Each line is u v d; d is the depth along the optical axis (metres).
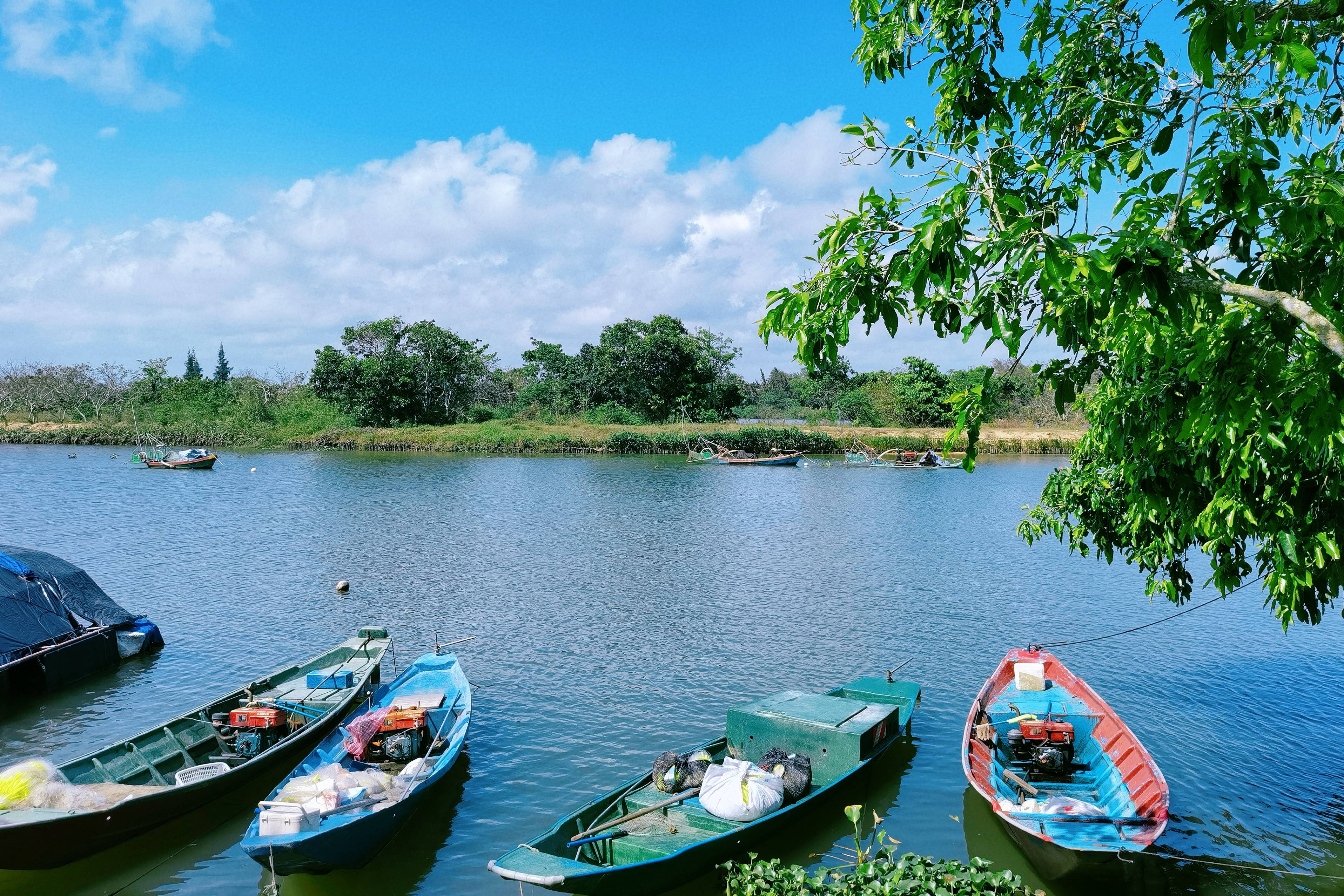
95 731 15.00
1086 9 7.54
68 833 10.12
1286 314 5.21
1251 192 4.90
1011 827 10.25
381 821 10.49
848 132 6.36
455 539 32.56
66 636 17.52
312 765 11.93
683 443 74.81
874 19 8.15
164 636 20.22
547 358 101.94
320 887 10.44
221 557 29.08
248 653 19.00
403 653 19.03
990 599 24.06
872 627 21.14
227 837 11.51
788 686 16.97
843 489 49.50
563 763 13.55
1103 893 9.95
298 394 94.75
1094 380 14.80
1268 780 12.95
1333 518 7.12
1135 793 10.84
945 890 8.02
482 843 11.37
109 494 45.53
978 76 7.65
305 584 25.30
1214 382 5.64
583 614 22.16
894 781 12.93
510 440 76.50
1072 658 18.84
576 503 43.03
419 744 12.94
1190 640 20.33
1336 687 17.00
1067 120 7.34
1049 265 4.74
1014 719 12.59
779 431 73.44
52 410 94.31
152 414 88.12
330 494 46.25
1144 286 4.78
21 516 37.38
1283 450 6.91
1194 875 10.45
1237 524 7.38
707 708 15.82
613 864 10.12
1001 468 62.19
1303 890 10.14
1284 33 5.80
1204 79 4.96
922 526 36.31
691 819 10.69
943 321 5.78
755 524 36.69
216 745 13.09
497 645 19.55
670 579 26.09
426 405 94.44
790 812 10.84
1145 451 7.78
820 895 8.45
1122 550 11.64
